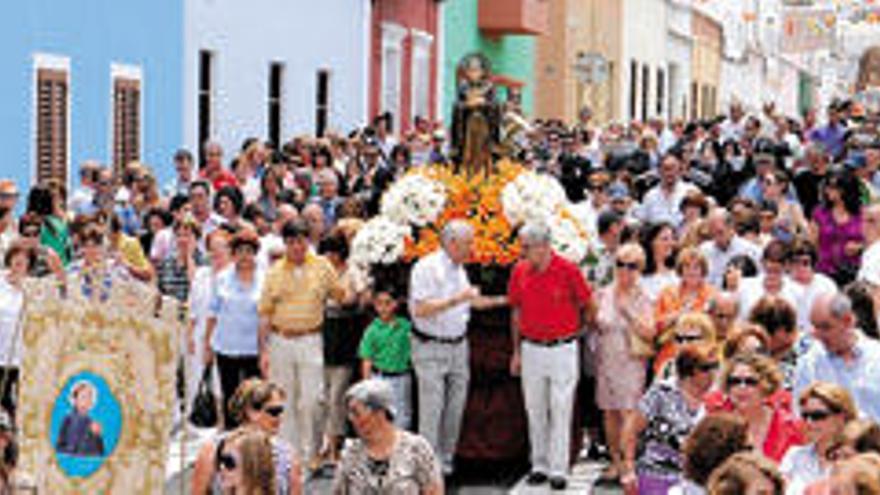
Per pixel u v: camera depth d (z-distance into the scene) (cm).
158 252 2417
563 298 2023
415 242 2147
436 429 2055
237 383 2142
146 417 1466
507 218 2142
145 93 3450
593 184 2792
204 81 3753
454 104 2231
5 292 2027
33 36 2995
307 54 4181
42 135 3042
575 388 2100
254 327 2125
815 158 3103
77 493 1469
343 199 2862
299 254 2073
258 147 3038
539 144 3741
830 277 2577
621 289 2034
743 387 1440
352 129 4466
